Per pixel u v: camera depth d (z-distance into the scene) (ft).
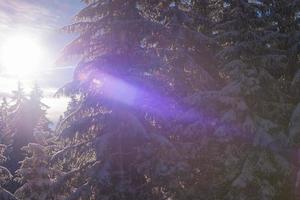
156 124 52.95
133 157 49.78
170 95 52.70
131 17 50.29
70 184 51.42
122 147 49.55
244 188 48.03
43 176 79.66
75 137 50.70
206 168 53.42
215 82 57.00
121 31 49.47
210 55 58.75
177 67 53.42
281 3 59.06
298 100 54.85
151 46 54.65
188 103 52.03
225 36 53.47
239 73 49.29
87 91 50.06
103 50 51.96
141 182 50.24
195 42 56.03
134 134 46.21
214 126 52.06
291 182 51.16
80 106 50.72
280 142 49.57
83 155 52.19
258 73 51.72
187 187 53.42
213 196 51.06
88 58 51.96
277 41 56.13
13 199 74.08
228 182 50.24
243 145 50.60
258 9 56.65
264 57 52.60
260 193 47.19
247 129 48.91
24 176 80.02
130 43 49.26
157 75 53.06
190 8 62.85
